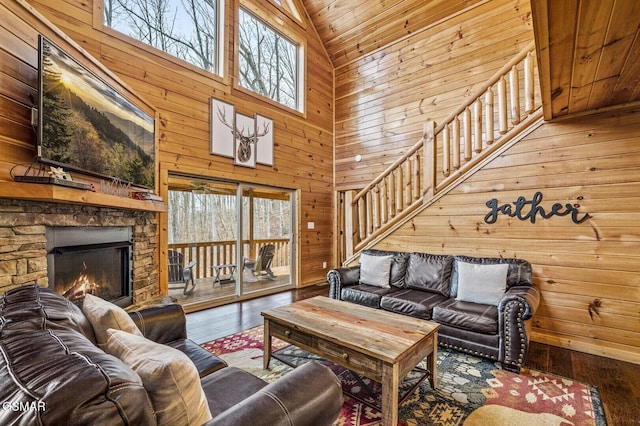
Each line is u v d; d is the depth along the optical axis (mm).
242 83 5098
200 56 4492
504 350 2527
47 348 840
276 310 2619
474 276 3107
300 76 5980
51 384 671
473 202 3596
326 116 6461
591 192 2920
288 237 5703
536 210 3191
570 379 2377
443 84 5148
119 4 3645
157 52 3838
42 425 594
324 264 6289
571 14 1474
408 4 5203
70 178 2340
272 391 1098
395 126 5703
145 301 3498
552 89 2395
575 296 2977
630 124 2758
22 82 2109
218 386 1438
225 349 2920
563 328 3027
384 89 5855
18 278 2066
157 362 939
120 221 3154
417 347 2016
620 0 1356
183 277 4230
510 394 2168
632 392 2188
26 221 2131
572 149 3021
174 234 4133
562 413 1950
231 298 4707
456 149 3773
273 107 5352
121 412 691
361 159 6156
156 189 3742
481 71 4773
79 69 2449
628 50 1783
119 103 2979
